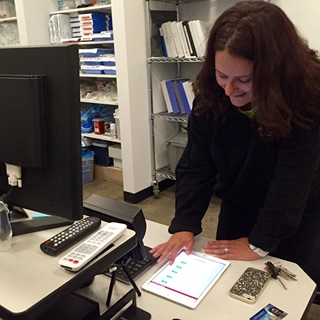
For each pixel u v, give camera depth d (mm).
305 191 1085
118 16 2910
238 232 1424
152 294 982
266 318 884
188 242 1188
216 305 934
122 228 904
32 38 3744
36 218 1026
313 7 2650
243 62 883
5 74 854
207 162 1282
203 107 1155
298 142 1021
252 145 1125
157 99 3295
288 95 936
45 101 816
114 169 3785
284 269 1061
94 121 3760
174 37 2982
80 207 869
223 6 3066
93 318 831
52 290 713
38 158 851
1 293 705
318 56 1030
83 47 3744
